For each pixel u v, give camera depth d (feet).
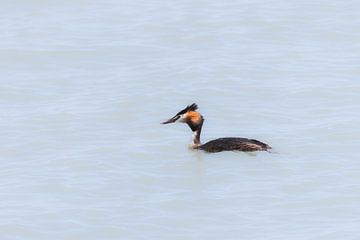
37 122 101.76
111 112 104.12
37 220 80.43
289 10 136.87
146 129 99.60
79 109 105.09
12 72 118.01
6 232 78.69
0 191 85.87
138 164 90.89
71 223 79.92
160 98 107.76
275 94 108.06
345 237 76.38
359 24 131.44
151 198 84.07
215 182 86.63
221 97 107.65
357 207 81.56
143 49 124.06
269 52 121.90
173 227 79.10
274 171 88.28
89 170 89.81
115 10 139.23
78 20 135.64
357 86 109.70
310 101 105.91
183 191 85.10
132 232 78.43
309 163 89.76
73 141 96.84
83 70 118.11
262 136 96.73
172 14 136.26
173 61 119.44
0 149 95.14
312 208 81.61
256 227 78.64
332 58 119.44
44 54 123.34
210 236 77.56
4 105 107.55
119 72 116.67
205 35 128.16
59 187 86.38
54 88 112.47
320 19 133.59
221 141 92.99
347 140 94.73
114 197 84.33
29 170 90.22
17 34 130.52
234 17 134.41
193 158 91.76
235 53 121.70
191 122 93.86
